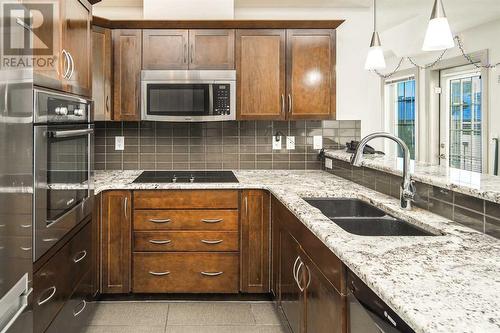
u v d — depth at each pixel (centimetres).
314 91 329
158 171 354
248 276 294
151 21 313
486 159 411
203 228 292
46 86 175
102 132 353
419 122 499
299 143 361
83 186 226
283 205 239
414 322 79
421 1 353
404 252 126
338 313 135
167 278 293
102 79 314
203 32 322
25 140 148
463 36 445
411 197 192
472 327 76
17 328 141
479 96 428
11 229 135
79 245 225
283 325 257
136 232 291
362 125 361
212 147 357
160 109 318
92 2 246
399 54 497
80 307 228
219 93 319
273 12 355
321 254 157
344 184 283
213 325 260
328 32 328
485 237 144
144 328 255
